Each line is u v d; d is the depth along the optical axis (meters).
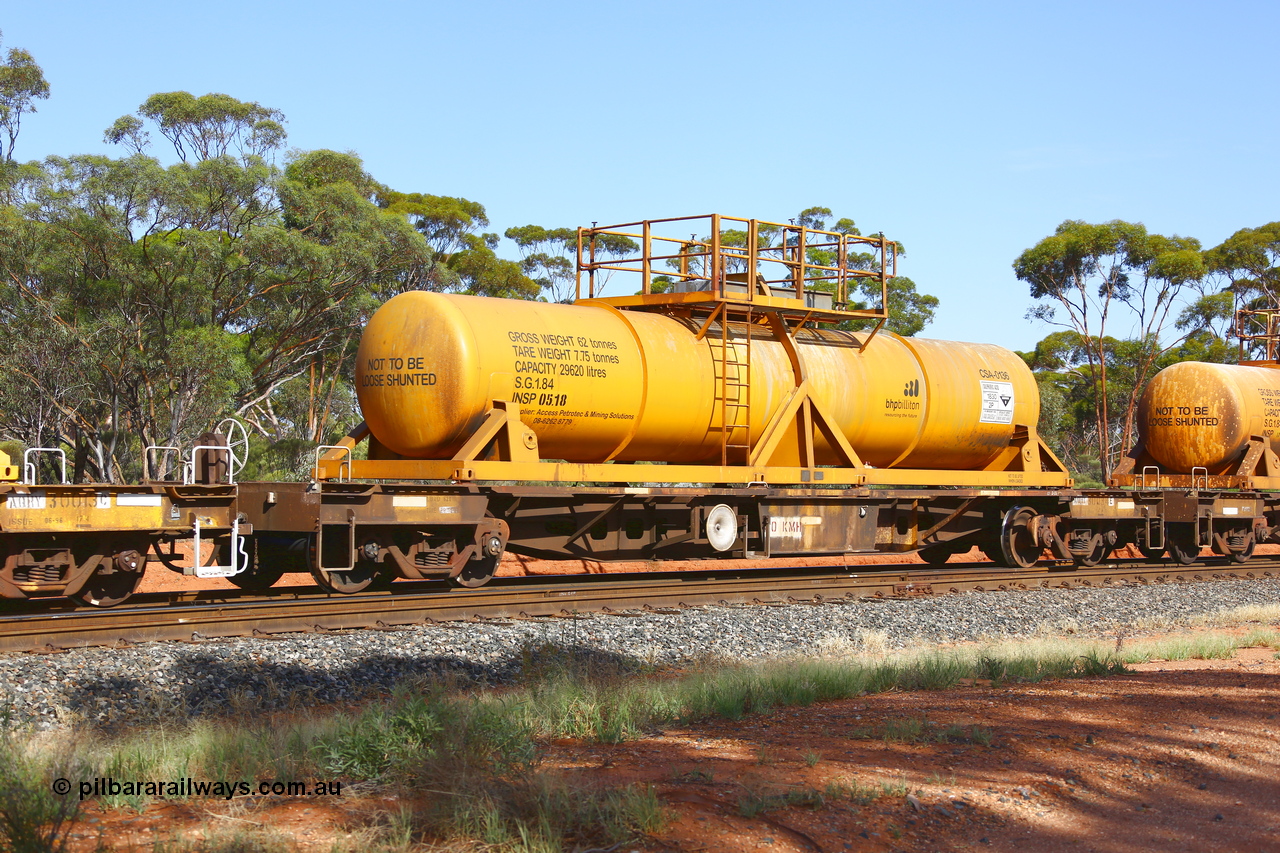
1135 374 61.09
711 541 15.73
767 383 16.58
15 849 4.88
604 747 7.29
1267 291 59.28
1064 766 6.73
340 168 44.50
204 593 13.48
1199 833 5.71
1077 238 57.75
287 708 8.88
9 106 46.16
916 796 6.01
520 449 13.98
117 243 33.81
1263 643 13.44
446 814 5.45
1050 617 15.17
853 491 17.19
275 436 45.59
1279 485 24.22
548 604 13.40
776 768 6.53
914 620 14.17
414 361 13.93
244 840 5.09
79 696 8.57
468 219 54.25
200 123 44.47
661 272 16.59
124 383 35.34
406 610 12.17
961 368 19.28
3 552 11.33
